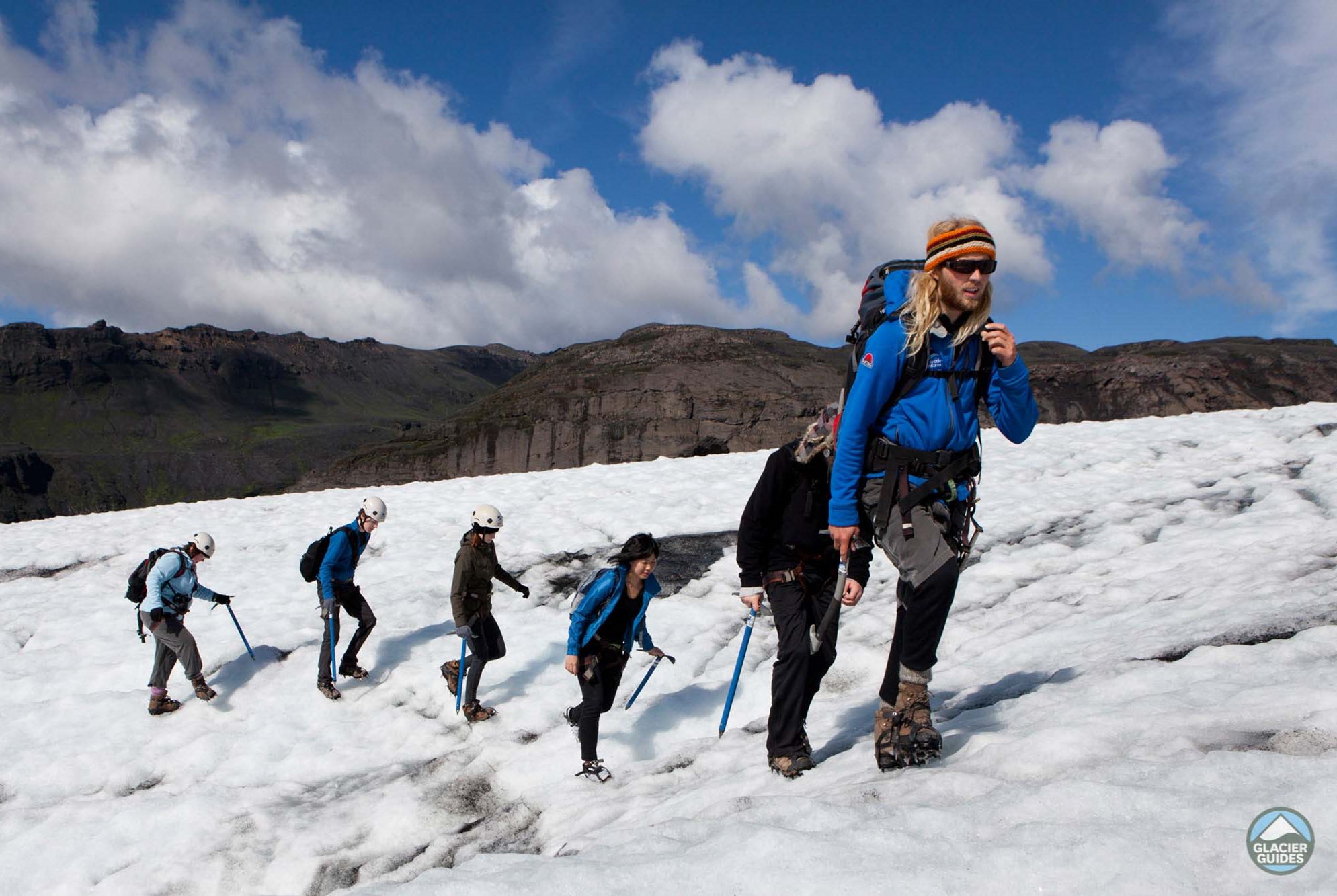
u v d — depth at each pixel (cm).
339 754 784
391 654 977
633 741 723
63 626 1180
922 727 399
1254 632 511
